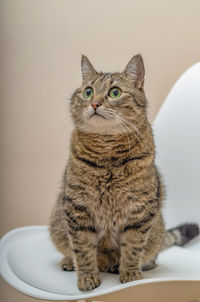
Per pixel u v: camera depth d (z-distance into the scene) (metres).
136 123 1.33
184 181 1.78
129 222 1.32
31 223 2.44
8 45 2.41
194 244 1.74
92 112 1.29
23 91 2.43
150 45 2.29
